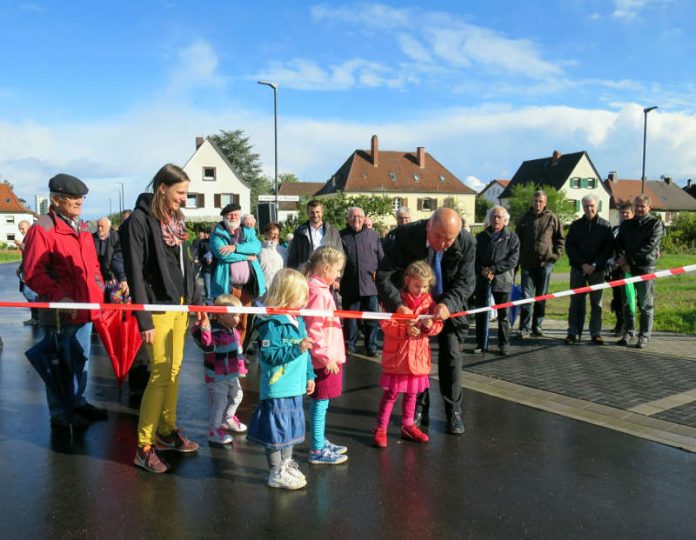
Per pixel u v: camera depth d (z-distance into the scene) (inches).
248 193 2140.7
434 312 168.2
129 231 145.9
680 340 315.3
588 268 294.2
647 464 153.7
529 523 123.2
